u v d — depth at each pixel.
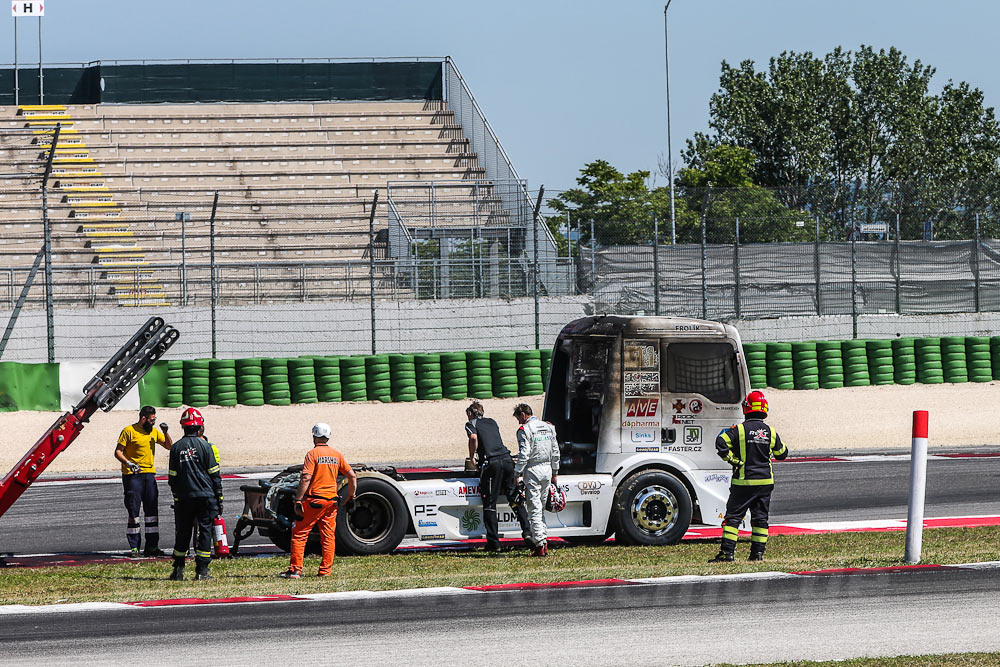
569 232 83.50
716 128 188.00
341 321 79.88
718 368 32.50
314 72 126.25
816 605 22.53
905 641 19.83
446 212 103.81
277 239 101.88
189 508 27.16
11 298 82.25
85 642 20.22
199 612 22.48
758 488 28.56
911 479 26.97
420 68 128.12
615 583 24.91
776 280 82.50
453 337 81.94
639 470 32.12
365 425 64.50
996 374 76.31
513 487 30.94
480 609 22.50
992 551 28.69
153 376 68.19
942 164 188.88
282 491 30.80
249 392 69.19
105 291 92.69
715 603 22.80
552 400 33.72
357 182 113.12
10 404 65.00
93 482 49.34
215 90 124.31
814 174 182.38
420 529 30.98
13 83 122.00
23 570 29.17
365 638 20.36
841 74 191.62
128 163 111.56
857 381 75.12
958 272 84.50
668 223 86.19
